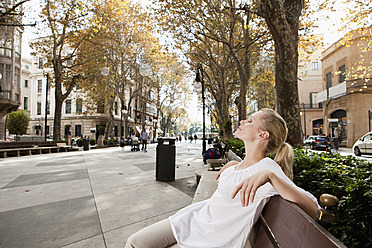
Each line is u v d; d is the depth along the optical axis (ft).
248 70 39.47
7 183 18.02
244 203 2.89
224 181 3.89
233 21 35.12
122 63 72.59
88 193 14.67
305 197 2.77
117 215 10.69
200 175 15.61
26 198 13.67
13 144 43.55
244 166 4.16
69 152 53.72
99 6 50.96
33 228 9.29
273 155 11.41
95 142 95.50
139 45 73.36
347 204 5.45
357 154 43.55
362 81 61.31
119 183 17.49
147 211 11.21
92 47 59.98
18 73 74.49
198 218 4.12
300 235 2.22
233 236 3.41
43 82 122.42
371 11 30.07
